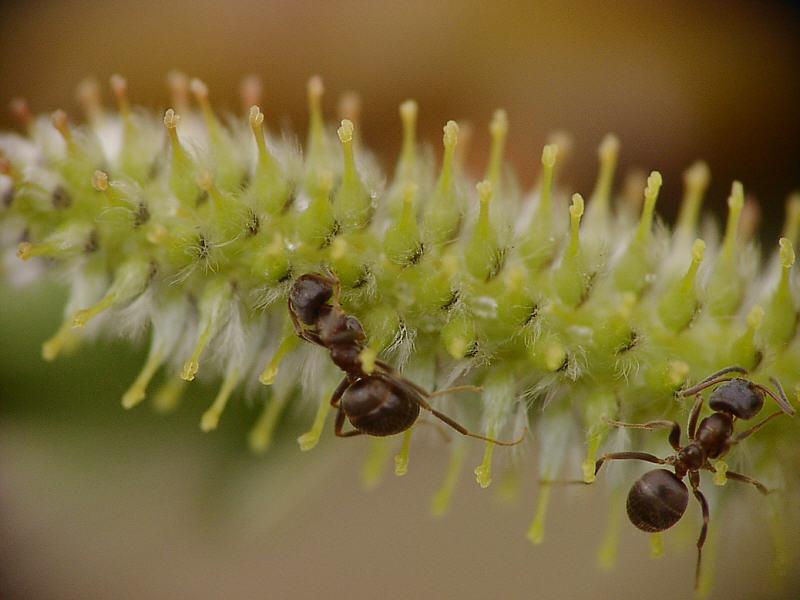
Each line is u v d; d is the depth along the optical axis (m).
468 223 0.05
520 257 0.05
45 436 0.06
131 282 0.05
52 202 0.05
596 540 0.07
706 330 0.05
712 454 0.05
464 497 0.07
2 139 0.05
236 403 0.06
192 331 0.05
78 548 0.07
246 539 0.07
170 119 0.05
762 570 0.06
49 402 0.06
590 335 0.05
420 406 0.05
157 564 0.07
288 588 0.07
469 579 0.07
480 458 0.05
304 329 0.05
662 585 0.07
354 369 0.05
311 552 0.07
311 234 0.05
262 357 0.05
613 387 0.05
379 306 0.05
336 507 0.07
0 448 0.06
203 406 0.06
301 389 0.05
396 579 0.07
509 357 0.05
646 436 0.05
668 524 0.05
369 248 0.05
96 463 0.06
